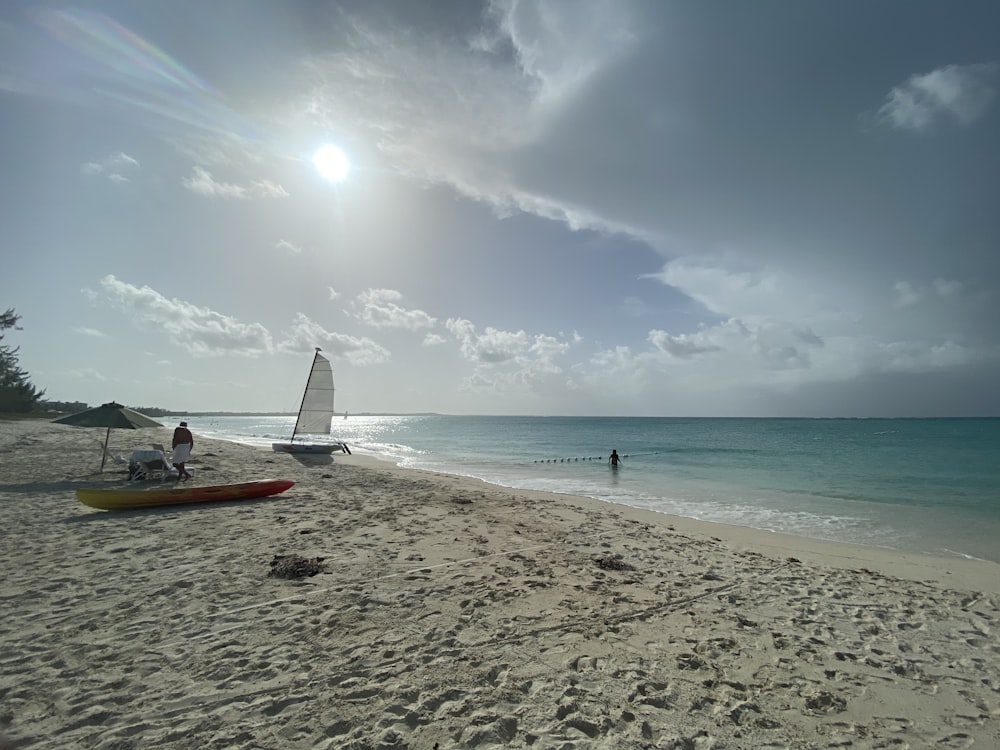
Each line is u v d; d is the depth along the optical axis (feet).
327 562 23.58
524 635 16.87
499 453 126.93
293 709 12.17
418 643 15.93
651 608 19.88
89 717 11.57
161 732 11.12
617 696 13.42
